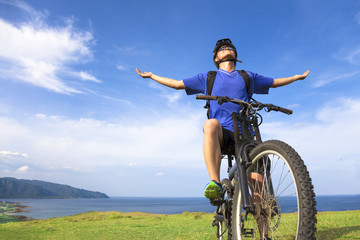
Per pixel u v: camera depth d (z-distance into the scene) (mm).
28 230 7551
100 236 5863
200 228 6305
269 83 2953
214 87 2764
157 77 2980
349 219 5371
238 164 2031
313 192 1443
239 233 2020
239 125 2346
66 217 12430
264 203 1906
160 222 8680
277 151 1707
